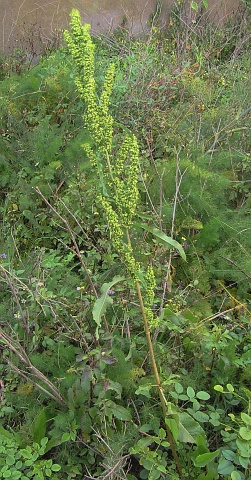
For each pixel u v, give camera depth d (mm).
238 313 2994
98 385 2291
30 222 3658
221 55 5926
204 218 3584
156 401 2504
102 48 5844
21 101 4547
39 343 2766
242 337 2883
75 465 2342
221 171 3889
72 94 4512
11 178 3965
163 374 2459
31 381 2361
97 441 2326
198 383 2596
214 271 3238
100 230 3199
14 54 5551
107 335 2426
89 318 2686
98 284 2850
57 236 3545
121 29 6086
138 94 4625
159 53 5598
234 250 3389
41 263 3084
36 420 2391
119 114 4434
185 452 2322
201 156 3842
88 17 6211
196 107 4590
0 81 5078
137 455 2328
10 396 2543
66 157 4008
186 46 5504
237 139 4145
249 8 6418
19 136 4242
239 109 4363
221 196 3666
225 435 2266
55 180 4023
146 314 2113
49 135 4031
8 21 5926
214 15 6559
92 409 2334
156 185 3637
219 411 2391
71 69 4613
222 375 2574
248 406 2357
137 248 2959
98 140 1916
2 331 2543
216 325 2812
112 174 2000
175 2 6461
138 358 2639
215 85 5059
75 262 3416
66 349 2600
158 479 2229
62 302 2805
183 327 2725
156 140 4230
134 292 2598
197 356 2588
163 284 2912
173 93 4762
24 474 2291
